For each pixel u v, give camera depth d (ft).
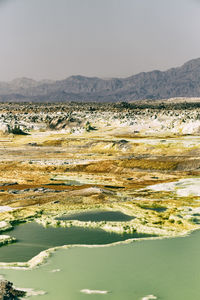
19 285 126.21
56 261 149.89
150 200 269.03
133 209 238.68
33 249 168.35
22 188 337.72
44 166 476.95
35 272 138.51
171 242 172.76
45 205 255.29
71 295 117.19
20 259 155.63
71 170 461.78
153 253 158.40
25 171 453.17
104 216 226.17
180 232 188.44
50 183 364.99
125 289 122.31
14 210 238.89
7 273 137.18
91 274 136.56
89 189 298.97
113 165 465.06
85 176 411.13
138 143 610.24
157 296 118.42
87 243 175.52
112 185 352.28
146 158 481.46
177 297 116.98
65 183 370.73
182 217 215.10
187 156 478.18
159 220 211.20
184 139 647.56
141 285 126.62
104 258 153.17
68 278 131.54
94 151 612.70
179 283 127.54
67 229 199.41
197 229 193.06
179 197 279.69
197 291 121.39
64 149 645.51
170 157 478.18
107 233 191.62
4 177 410.72
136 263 146.72
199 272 136.87
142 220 211.61
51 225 207.41
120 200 271.49
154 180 380.99
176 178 384.88
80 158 542.57
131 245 169.68
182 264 144.87
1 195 297.74
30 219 219.41
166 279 131.34
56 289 122.62
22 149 654.53
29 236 187.62
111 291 121.49
